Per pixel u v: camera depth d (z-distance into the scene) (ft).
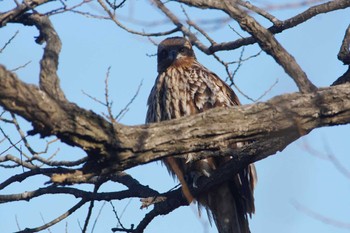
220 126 29.86
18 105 25.39
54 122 26.17
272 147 33.60
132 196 39.52
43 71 27.27
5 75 24.89
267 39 31.50
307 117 30.60
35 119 25.88
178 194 39.24
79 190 37.81
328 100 30.73
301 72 31.32
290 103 30.58
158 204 39.29
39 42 32.68
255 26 31.40
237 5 31.37
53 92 26.86
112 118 27.84
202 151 31.04
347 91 30.91
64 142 27.27
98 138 27.25
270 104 30.63
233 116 30.25
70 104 26.66
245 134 30.32
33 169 36.22
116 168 28.78
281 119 30.40
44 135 26.71
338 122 31.04
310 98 30.71
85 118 26.89
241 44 34.63
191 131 29.50
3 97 25.08
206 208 43.55
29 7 32.22
